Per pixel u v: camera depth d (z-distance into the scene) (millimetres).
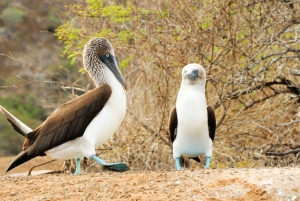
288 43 16734
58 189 9586
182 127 12219
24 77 30000
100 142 12180
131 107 16250
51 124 11969
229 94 16016
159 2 15953
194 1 15766
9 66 31469
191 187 9203
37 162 19344
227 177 9359
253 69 16781
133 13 16125
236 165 15320
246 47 15719
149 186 9398
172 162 15766
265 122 16469
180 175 9961
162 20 16078
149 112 16188
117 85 12297
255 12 16109
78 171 12250
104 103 11945
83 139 11906
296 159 15727
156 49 15781
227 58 15820
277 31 15828
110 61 12617
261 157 15828
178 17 15688
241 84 15844
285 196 8531
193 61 15695
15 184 10258
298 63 16375
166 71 15422
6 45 32812
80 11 16422
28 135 12156
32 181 10461
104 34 16078
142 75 16484
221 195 8781
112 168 11844
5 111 12391
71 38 16469
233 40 15430
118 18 16156
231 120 15984
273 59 16297
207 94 16031
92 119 11930
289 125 16672
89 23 17781
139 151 15859
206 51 15688
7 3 35312
